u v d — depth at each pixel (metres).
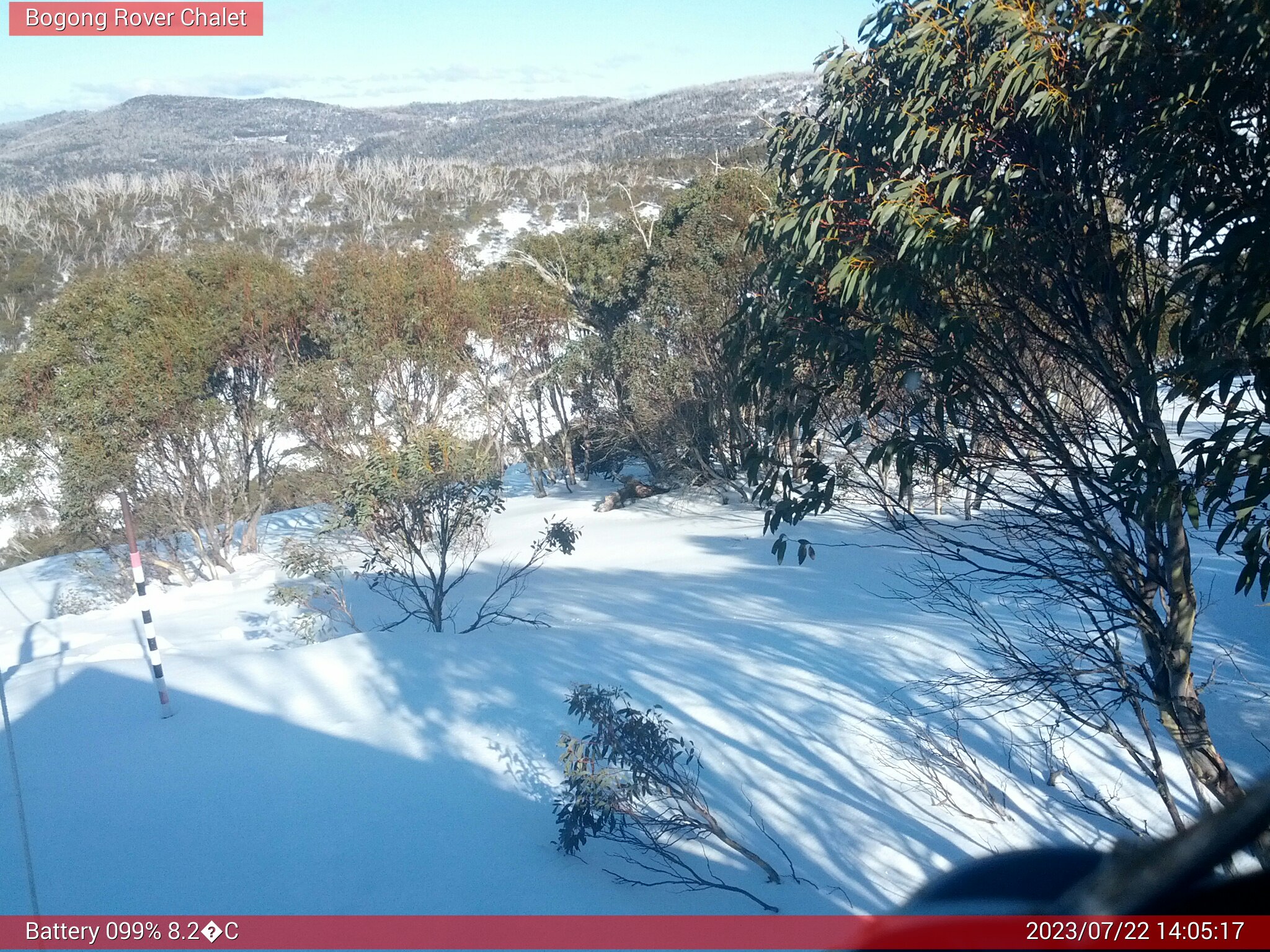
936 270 3.89
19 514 19.94
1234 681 7.07
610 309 26.12
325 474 19.83
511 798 6.12
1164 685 4.91
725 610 11.33
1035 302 4.13
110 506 18.70
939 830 5.48
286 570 13.37
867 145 4.29
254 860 5.49
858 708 7.09
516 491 27.84
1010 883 3.56
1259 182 3.42
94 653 11.39
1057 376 4.59
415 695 8.13
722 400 19.92
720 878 5.02
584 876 5.11
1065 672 5.62
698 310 19.73
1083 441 4.55
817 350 4.43
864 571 12.66
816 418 5.41
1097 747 6.38
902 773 6.12
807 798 5.87
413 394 21.50
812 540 15.55
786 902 4.74
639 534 18.73
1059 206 3.94
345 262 22.34
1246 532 3.41
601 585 14.03
